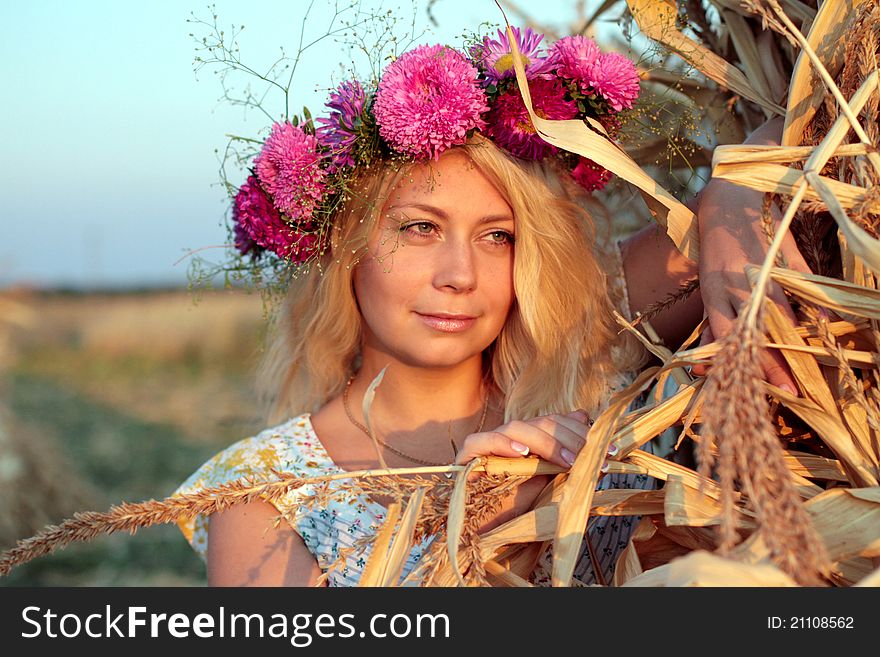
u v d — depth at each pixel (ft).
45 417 40.70
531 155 6.50
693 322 7.30
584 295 6.97
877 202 4.18
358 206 6.52
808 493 4.63
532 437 5.28
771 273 4.47
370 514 6.61
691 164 7.28
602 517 6.57
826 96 4.86
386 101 5.95
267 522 6.68
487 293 6.52
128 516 4.53
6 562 4.32
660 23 6.23
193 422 39.34
